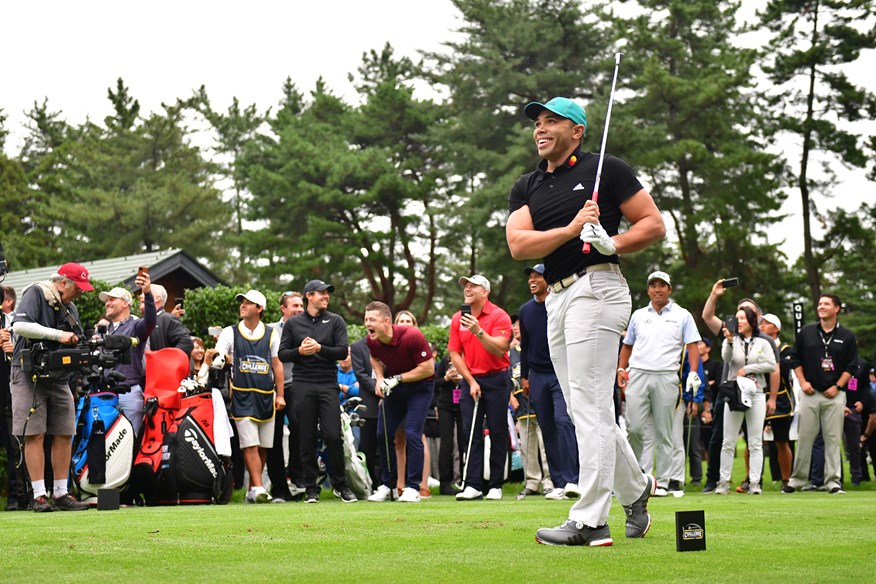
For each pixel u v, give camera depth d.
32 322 8.99
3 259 9.80
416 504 9.53
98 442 9.52
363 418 12.10
